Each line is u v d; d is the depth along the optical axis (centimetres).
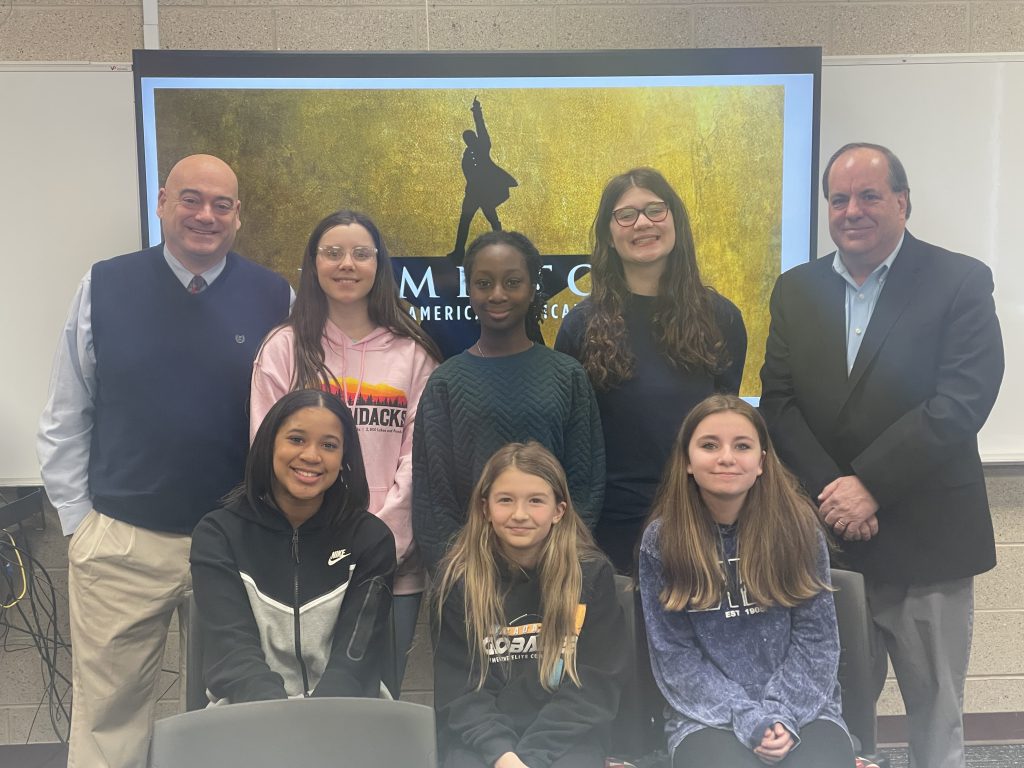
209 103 255
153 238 258
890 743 286
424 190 263
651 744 192
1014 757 276
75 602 238
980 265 231
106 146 267
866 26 277
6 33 266
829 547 229
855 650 190
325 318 234
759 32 277
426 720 140
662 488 204
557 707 182
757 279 270
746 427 194
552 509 194
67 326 238
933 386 231
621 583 199
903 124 276
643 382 241
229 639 187
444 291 266
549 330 270
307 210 261
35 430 272
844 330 239
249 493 199
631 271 245
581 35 275
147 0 266
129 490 233
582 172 265
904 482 225
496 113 262
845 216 237
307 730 142
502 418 225
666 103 263
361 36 272
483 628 191
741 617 192
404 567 233
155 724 136
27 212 267
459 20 273
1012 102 276
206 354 237
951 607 233
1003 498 290
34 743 287
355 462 204
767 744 172
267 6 270
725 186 267
